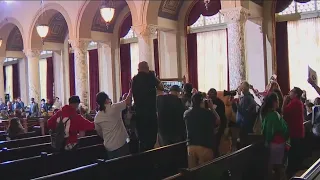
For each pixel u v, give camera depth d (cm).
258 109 657
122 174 497
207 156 545
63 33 1973
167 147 592
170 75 1516
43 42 1791
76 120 580
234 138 722
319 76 1241
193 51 1495
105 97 562
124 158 502
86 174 446
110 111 560
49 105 1823
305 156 848
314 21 1250
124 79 1734
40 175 554
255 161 586
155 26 1345
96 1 1527
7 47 2133
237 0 1071
